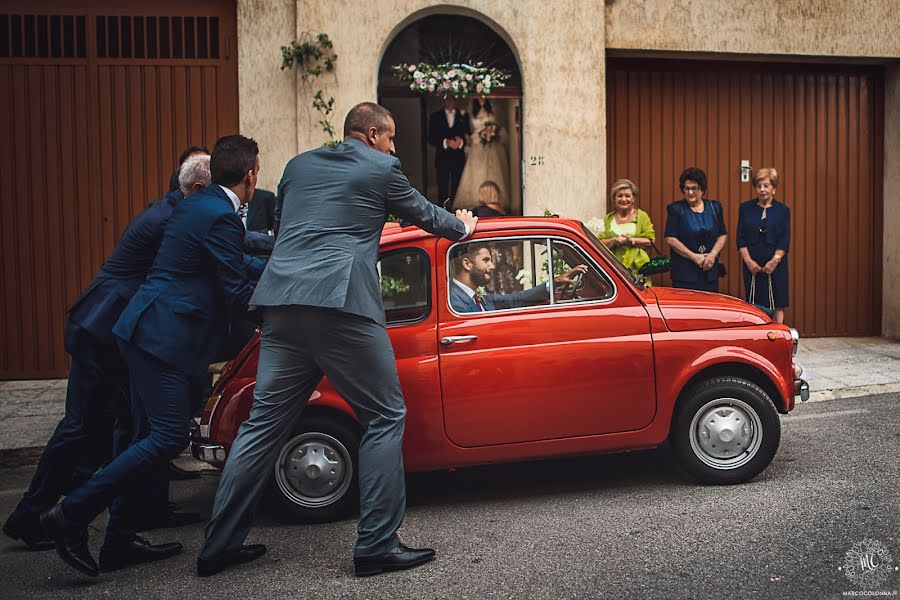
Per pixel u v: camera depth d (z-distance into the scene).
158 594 4.26
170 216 4.98
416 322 5.31
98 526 5.44
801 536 4.64
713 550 4.50
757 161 11.02
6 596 4.29
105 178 9.48
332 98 9.47
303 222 4.47
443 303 5.34
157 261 4.72
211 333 4.71
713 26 10.37
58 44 9.41
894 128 11.09
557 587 4.12
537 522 5.08
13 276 9.43
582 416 5.39
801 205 11.15
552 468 6.25
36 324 9.47
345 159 4.56
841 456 6.15
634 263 8.91
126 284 5.06
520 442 5.36
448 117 10.03
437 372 5.26
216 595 4.23
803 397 5.78
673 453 5.92
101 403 5.08
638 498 5.42
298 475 5.22
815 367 9.33
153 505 5.32
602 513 5.18
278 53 9.47
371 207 4.51
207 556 4.48
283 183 4.69
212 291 4.72
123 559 4.65
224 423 5.25
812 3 10.53
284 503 5.22
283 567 4.56
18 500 6.00
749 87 10.96
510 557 4.54
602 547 4.62
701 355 5.50
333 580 4.36
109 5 9.42
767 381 5.68
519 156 10.15
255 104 9.47
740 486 5.55
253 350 5.29
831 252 11.25
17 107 9.38
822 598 3.89
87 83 9.43
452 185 10.10
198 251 4.65
